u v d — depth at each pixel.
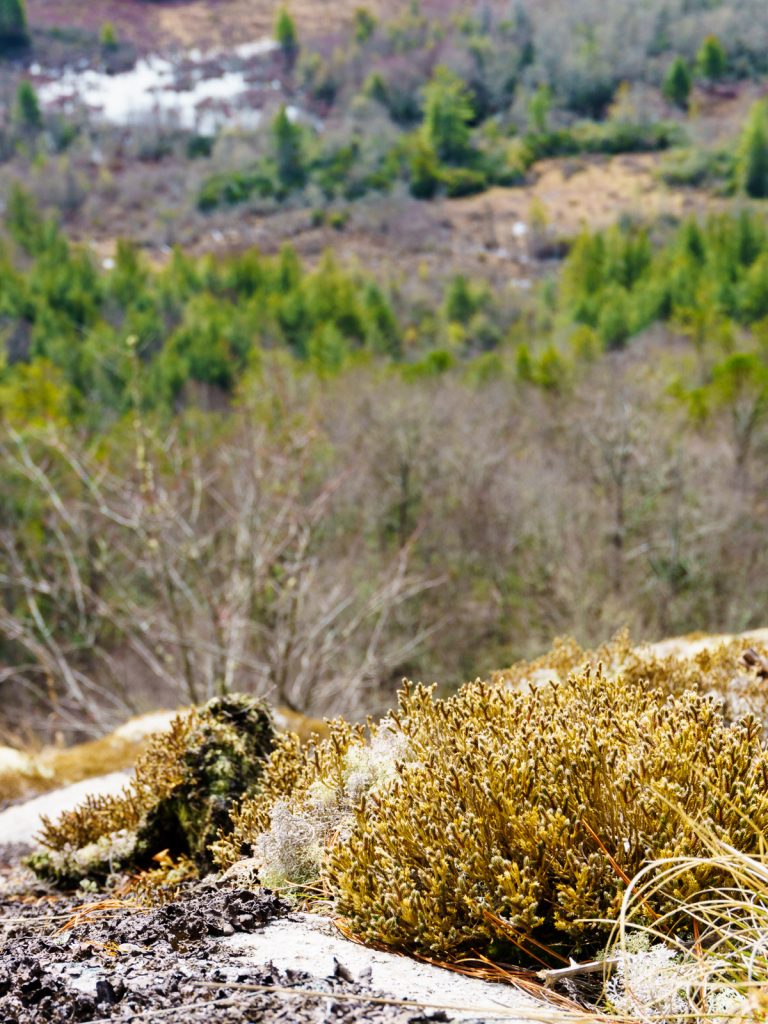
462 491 30.70
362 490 27.47
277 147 171.12
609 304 73.31
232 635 12.26
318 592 15.55
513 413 40.09
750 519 30.91
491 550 28.94
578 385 41.00
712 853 2.60
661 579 30.02
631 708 3.41
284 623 12.77
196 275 92.50
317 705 13.89
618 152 180.25
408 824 2.87
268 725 4.71
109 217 158.00
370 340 75.31
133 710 13.88
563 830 2.71
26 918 3.73
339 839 3.24
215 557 14.13
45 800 7.70
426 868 2.82
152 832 4.59
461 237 155.62
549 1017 2.23
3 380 39.81
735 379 35.75
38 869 4.73
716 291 70.94
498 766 2.89
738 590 29.19
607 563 29.19
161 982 2.39
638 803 2.74
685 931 2.62
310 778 3.69
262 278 91.44
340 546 23.77
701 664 5.17
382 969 2.55
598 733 2.99
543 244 147.25
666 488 31.66
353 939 2.80
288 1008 2.21
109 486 13.95
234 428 18.50
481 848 2.77
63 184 160.75
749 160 149.88
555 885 2.72
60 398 37.66
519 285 126.88
